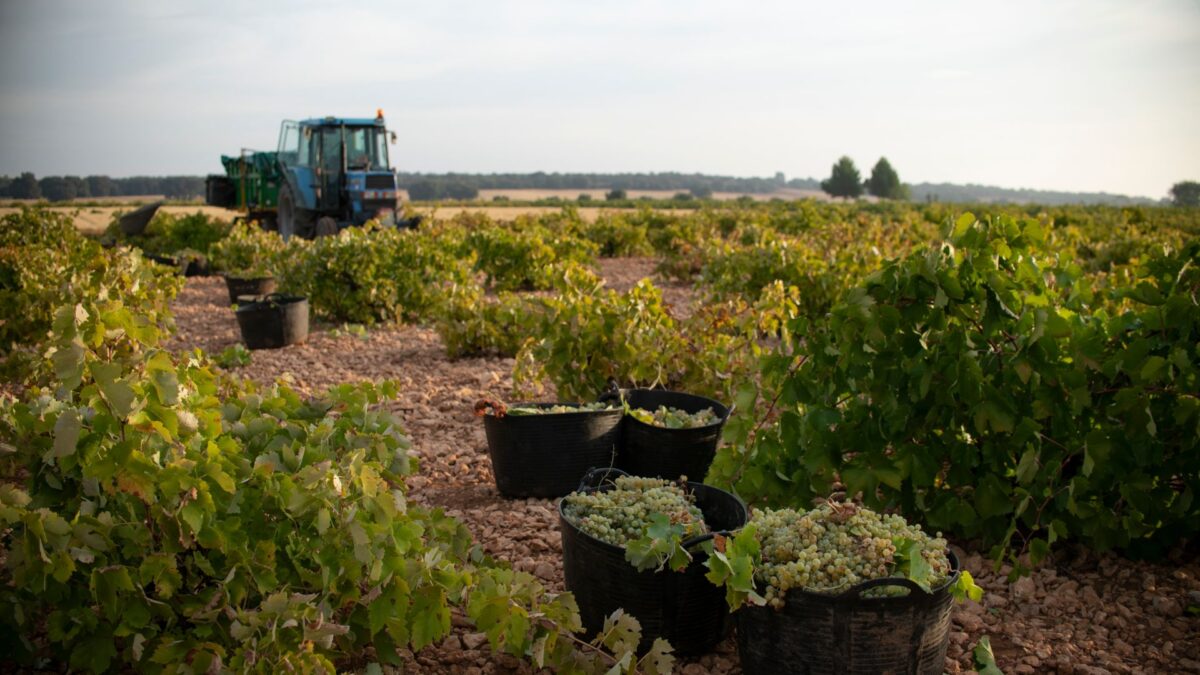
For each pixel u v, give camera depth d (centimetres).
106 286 584
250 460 328
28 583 264
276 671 254
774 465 441
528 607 309
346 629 271
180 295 1473
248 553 282
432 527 341
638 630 294
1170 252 448
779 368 459
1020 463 392
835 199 14062
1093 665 332
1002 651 342
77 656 273
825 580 287
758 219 2656
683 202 7512
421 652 334
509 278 1547
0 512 258
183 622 286
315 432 338
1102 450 389
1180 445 406
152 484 263
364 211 1789
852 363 423
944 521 423
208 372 356
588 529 339
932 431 425
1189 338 412
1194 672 326
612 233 2408
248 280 1279
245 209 2305
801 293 1091
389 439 357
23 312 808
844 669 286
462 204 7269
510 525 457
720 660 334
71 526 263
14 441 321
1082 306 440
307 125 1855
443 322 918
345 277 1149
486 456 581
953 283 400
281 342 977
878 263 1065
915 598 281
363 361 906
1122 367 402
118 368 262
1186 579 395
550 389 762
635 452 505
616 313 611
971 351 405
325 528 282
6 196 5853
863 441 425
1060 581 398
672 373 638
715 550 295
